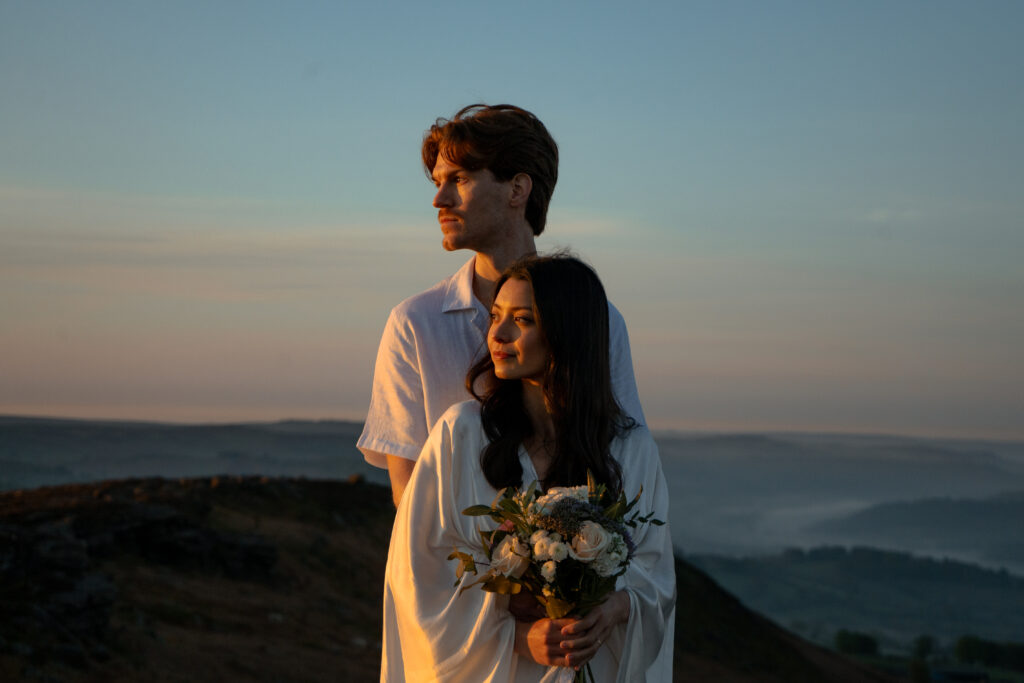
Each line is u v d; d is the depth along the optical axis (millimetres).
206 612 17500
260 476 29875
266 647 16469
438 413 2881
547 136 2930
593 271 2604
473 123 2801
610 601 2428
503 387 2625
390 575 2623
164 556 19703
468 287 2930
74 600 13711
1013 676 108875
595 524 2289
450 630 2443
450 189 2852
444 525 2516
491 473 2486
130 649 13992
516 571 2316
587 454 2492
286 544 24188
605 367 2555
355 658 17859
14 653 11805
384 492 32312
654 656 2543
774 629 44438
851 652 120312
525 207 2926
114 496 22781
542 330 2473
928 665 104625
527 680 2445
